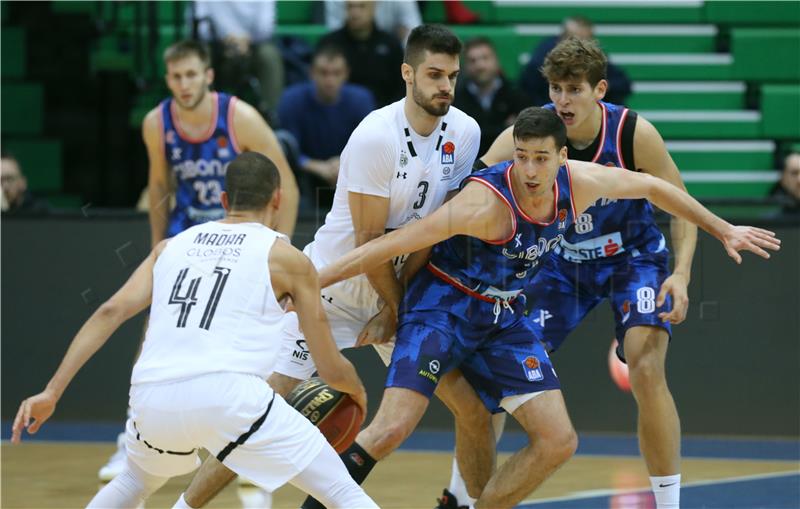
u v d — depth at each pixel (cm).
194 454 1107
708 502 1577
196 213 1702
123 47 3061
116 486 1116
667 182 1226
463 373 1301
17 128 3025
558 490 1648
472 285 1238
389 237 1178
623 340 1352
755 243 1178
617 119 1317
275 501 1585
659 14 3266
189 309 1072
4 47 3072
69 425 2203
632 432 2075
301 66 2747
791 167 2258
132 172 2988
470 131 1283
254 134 1662
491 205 1176
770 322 2002
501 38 3086
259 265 1087
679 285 1284
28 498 1582
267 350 1073
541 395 1233
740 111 3130
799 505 1558
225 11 2589
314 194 2241
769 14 3231
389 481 1722
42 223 2178
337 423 1169
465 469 1357
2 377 2206
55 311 2181
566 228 1207
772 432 2023
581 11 3253
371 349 2067
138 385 1064
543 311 1406
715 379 2027
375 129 1234
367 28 2553
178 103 1648
